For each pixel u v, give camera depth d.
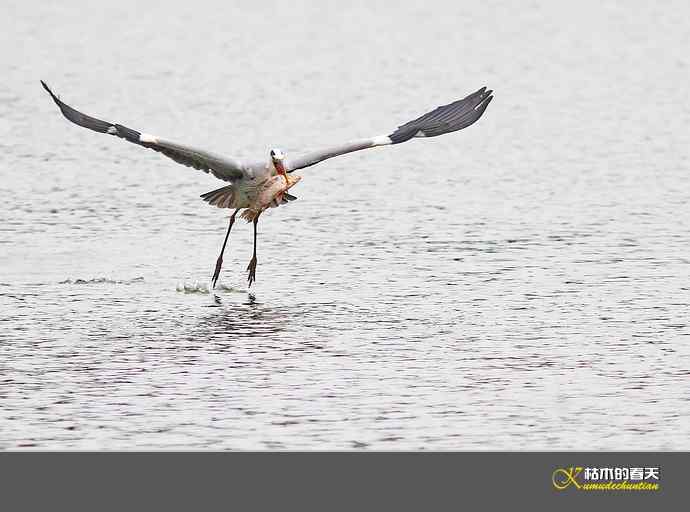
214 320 18.17
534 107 44.62
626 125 40.12
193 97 47.72
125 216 26.03
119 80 52.75
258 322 18.06
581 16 79.38
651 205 27.33
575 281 20.52
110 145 35.97
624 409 14.45
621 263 21.84
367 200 28.12
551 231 24.67
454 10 83.56
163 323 17.98
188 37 70.56
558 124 40.50
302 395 14.91
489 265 21.75
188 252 22.84
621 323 17.98
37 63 58.44
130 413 14.34
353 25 76.06
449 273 21.14
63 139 37.09
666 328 17.72
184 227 25.03
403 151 35.44
